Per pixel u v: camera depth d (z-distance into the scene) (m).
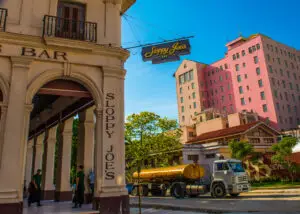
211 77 69.19
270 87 53.69
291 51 62.06
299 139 31.11
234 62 61.53
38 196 11.48
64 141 14.01
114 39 10.78
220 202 15.40
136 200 19.81
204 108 67.56
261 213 10.59
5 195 7.97
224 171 18.50
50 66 9.55
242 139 34.16
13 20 9.53
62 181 13.59
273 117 52.25
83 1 10.82
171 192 20.84
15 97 8.80
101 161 9.48
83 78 9.91
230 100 63.62
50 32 9.75
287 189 20.42
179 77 75.31
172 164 32.06
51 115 15.05
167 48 10.59
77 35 10.33
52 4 10.21
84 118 12.68
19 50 9.20
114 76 10.31
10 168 8.25
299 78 61.12
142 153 27.39
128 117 30.42
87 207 10.39
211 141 38.81
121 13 11.55
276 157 26.02
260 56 56.34
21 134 8.61
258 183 26.84
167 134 32.34
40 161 17.08
